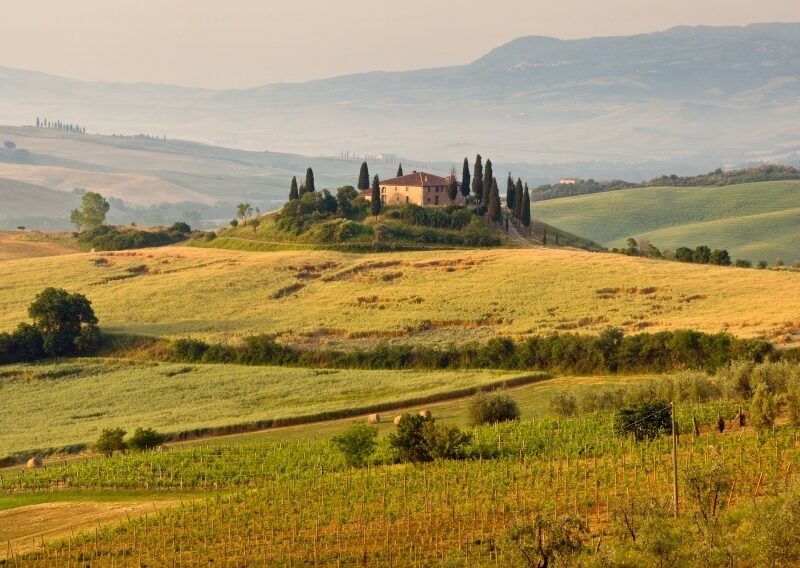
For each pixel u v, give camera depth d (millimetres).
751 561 133375
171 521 187875
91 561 171625
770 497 153375
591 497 179500
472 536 167375
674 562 132875
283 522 183000
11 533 192375
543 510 166875
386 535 170875
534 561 139000
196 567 166375
